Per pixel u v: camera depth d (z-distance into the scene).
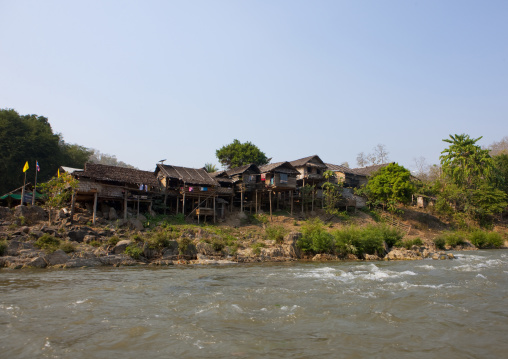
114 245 29.78
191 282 18.84
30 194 42.56
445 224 59.56
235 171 54.28
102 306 13.30
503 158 71.81
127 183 40.25
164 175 45.59
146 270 24.25
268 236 39.31
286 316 12.09
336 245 36.06
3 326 10.84
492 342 9.81
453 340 9.94
